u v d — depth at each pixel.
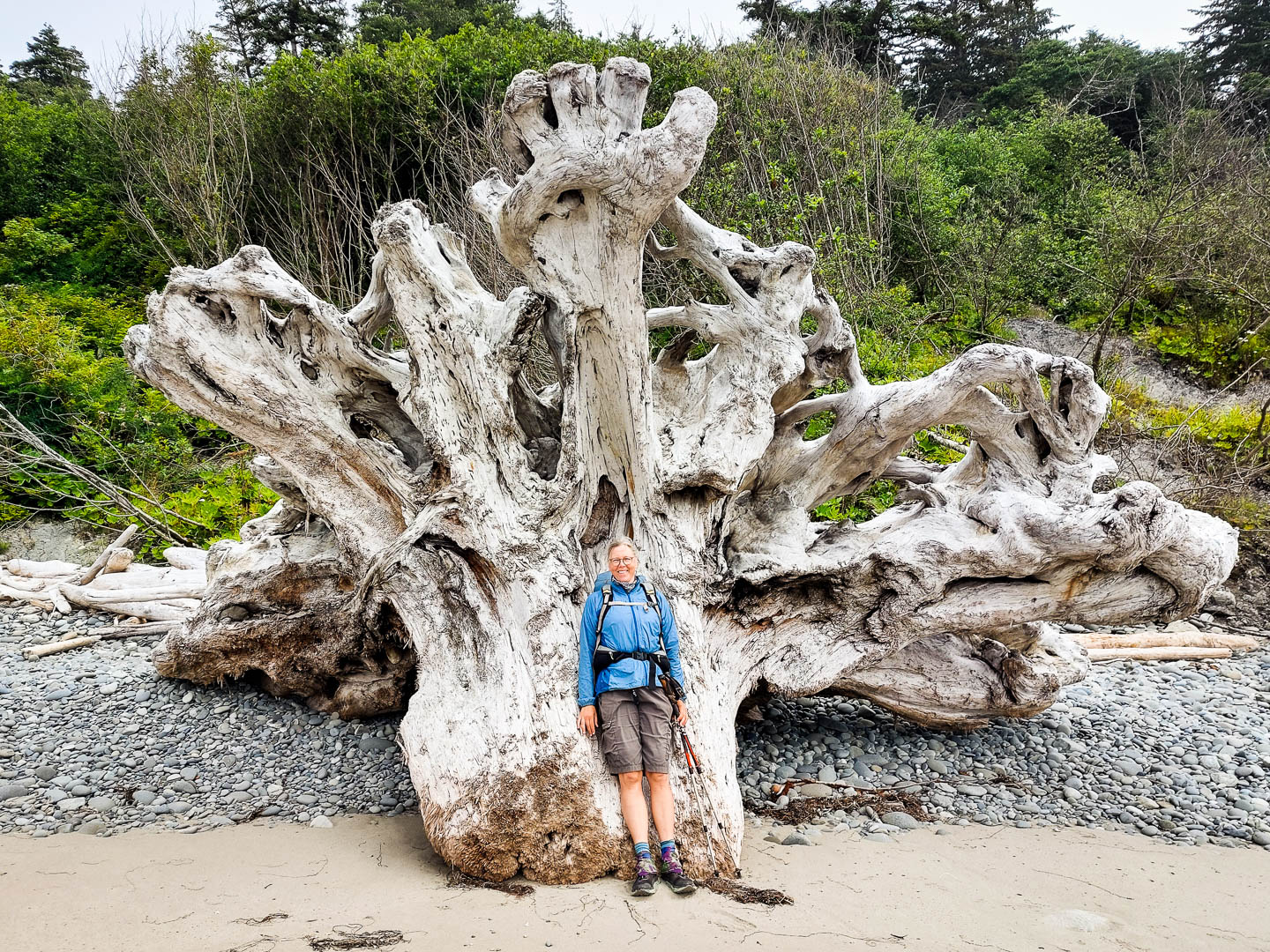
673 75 12.34
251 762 5.29
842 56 15.91
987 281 13.16
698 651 4.44
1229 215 11.86
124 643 7.74
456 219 10.98
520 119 3.92
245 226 13.30
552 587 4.32
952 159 16.86
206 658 6.20
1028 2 28.84
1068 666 5.76
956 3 27.02
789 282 4.91
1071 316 14.12
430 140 12.20
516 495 4.45
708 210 10.82
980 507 5.02
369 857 3.98
